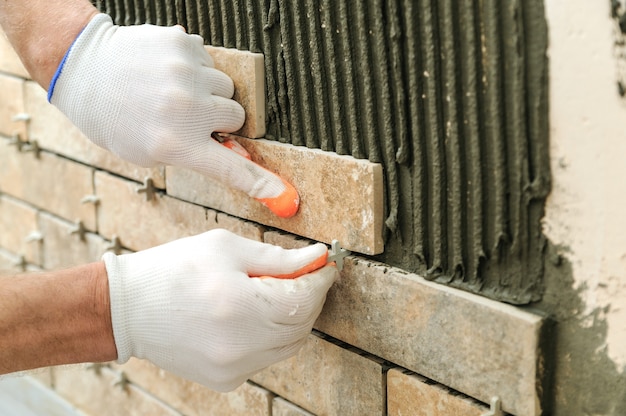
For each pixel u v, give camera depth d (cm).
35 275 130
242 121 148
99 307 128
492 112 112
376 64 125
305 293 130
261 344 130
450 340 124
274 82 144
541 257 114
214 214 164
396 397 135
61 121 205
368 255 138
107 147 148
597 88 102
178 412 190
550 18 104
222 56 149
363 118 131
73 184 208
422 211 125
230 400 173
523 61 107
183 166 143
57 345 128
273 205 142
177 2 157
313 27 133
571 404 115
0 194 246
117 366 207
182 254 130
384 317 134
